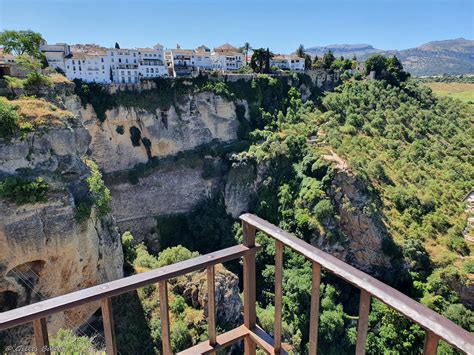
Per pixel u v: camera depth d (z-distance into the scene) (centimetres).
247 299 515
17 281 2320
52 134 2538
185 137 6019
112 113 5375
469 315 3641
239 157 5741
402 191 4950
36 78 3375
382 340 3481
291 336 3409
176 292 2886
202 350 485
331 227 4609
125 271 3425
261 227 462
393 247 4319
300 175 5262
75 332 2397
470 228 4656
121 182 5388
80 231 2531
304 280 3922
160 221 5491
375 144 6150
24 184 2267
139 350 2358
